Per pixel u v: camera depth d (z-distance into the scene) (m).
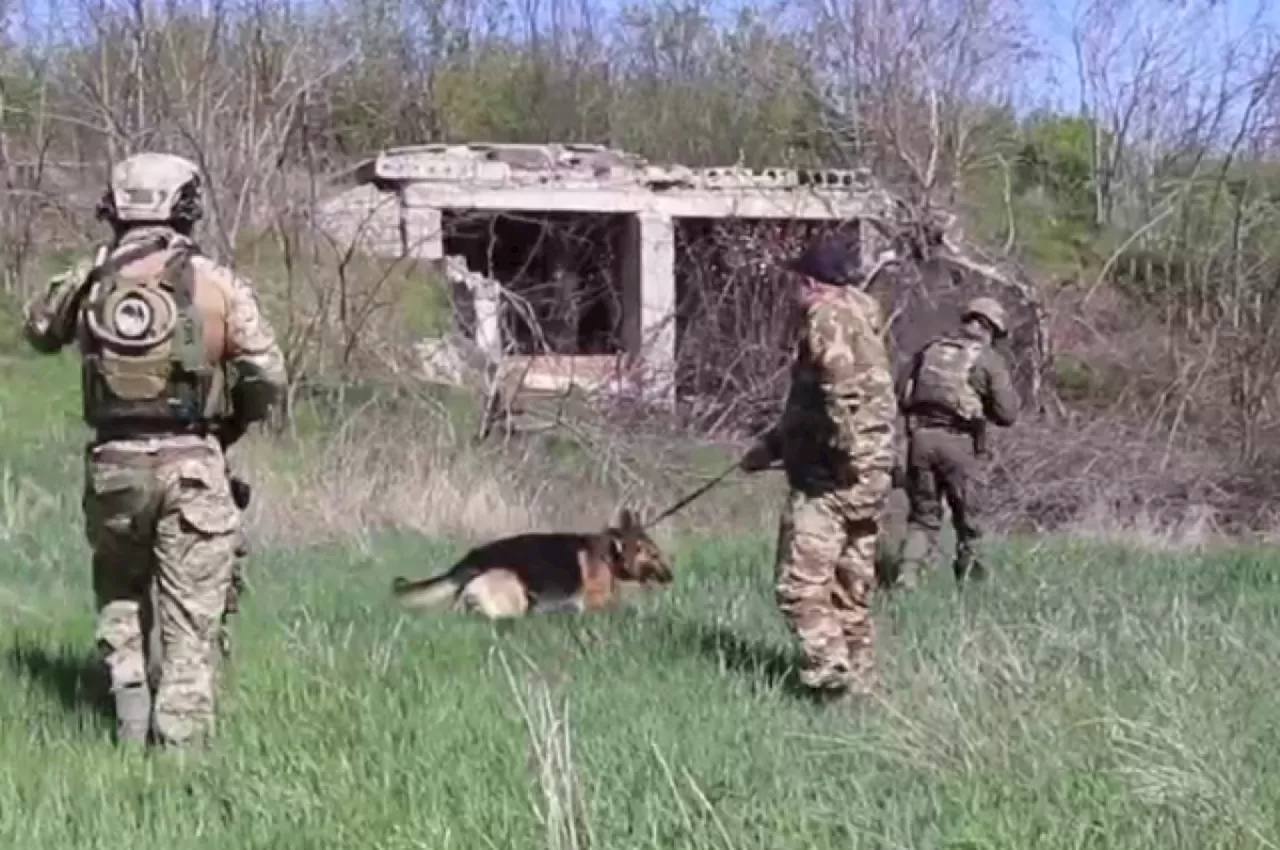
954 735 5.46
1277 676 6.45
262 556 11.50
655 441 19.70
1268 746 5.44
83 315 5.60
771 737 5.78
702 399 21.39
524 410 20.11
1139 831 4.52
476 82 38.53
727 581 9.86
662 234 28.23
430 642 7.65
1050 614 8.09
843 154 26.91
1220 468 20.50
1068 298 25.23
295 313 20.38
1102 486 19.56
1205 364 22.88
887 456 6.75
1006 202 27.12
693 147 35.72
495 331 23.77
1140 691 6.05
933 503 10.43
